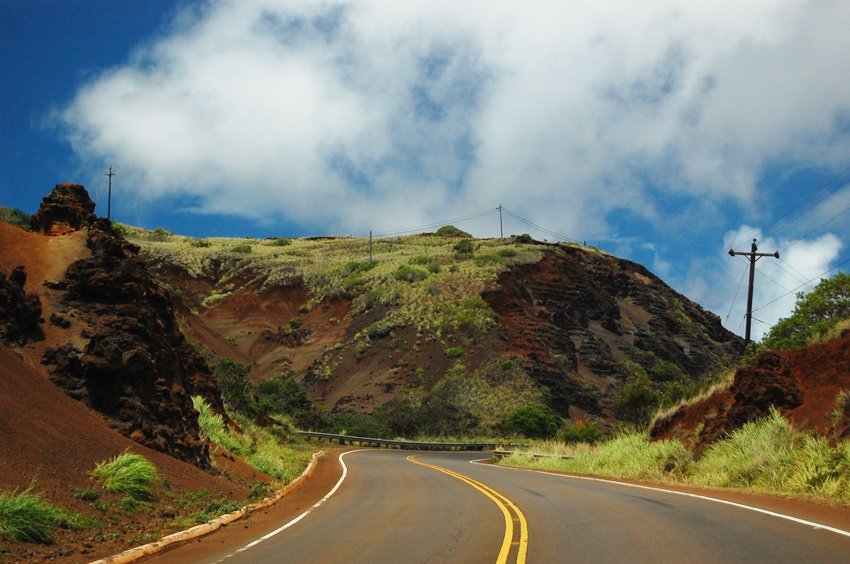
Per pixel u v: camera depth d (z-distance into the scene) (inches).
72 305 665.6
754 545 362.0
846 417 706.2
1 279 621.3
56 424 522.6
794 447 716.0
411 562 350.9
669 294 4847.4
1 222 724.7
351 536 451.2
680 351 4067.4
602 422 2805.1
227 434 886.4
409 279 3794.3
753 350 1268.5
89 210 829.2
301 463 1234.0
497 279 3661.4
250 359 3403.1
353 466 1322.6
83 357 606.9
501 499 667.4
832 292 1243.8
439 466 1344.7
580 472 1090.7
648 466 917.2
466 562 345.4
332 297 3843.5
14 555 350.3
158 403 652.7
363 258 4569.4
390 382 2891.2
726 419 899.4
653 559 334.0
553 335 3324.3
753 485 676.1
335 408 2785.4
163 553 400.5
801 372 875.4
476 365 2918.3
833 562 315.6
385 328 3277.6
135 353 626.2
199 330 2982.3
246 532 480.1
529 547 379.6
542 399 2679.6
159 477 563.2
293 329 3676.2
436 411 2549.2
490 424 2506.2
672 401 1316.4
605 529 437.4
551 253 4306.1
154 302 837.8
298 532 476.4
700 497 617.9
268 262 4338.1
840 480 568.1
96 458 521.3
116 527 440.5
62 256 714.2
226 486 660.1
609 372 3415.4
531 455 1416.1
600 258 4810.5
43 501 410.0
